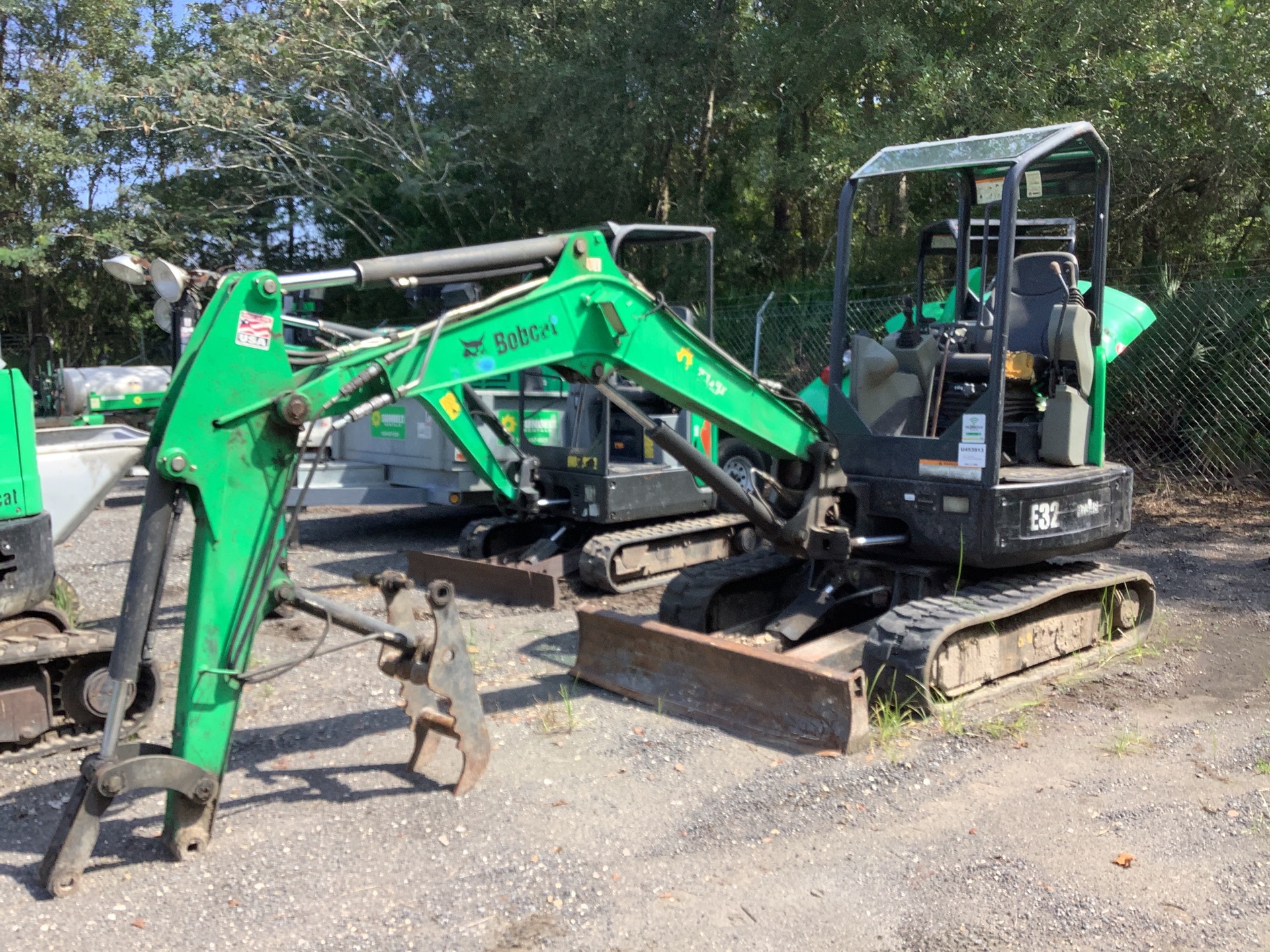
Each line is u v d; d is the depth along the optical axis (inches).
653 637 222.5
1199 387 460.4
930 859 153.9
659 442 205.3
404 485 390.0
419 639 179.3
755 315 594.9
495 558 347.6
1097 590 248.2
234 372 154.9
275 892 147.9
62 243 966.4
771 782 181.3
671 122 718.5
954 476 217.0
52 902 145.3
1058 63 531.8
